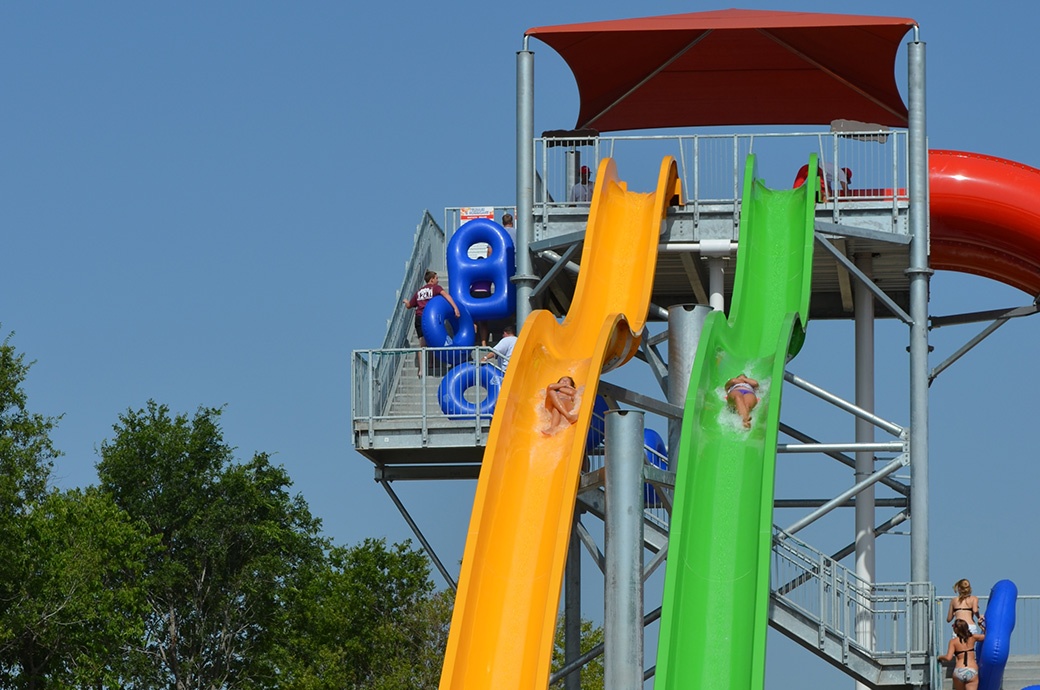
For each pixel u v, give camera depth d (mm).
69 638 67438
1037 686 35469
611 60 46469
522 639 29578
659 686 28328
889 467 38594
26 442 61750
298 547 82562
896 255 42031
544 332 34562
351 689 89312
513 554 30922
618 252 39969
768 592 29344
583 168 43594
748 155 40562
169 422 86500
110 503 77438
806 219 38938
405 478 41562
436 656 88312
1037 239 44031
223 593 80938
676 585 29812
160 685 81312
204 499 83500
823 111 49188
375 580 93125
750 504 32219
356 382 39094
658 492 36438
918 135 40281
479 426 38594
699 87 48906
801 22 41812
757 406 34500
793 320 35281
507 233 43812
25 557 61281
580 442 30562
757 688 28359
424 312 42344
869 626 38031
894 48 43469
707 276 44938
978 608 38031
